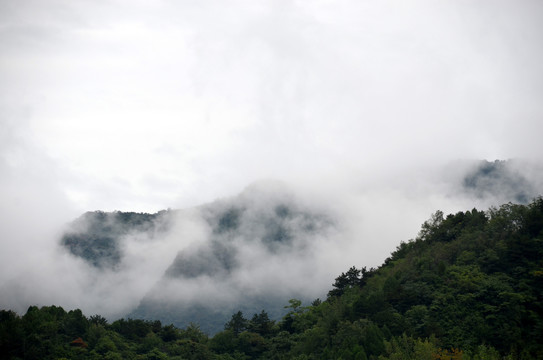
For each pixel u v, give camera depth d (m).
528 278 118.38
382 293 132.00
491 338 106.75
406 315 122.56
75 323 145.38
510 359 95.06
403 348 108.75
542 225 131.62
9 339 127.00
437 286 129.00
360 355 107.12
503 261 126.75
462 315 116.12
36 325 137.38
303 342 140.88
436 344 108.62
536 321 104.94
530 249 123.31
